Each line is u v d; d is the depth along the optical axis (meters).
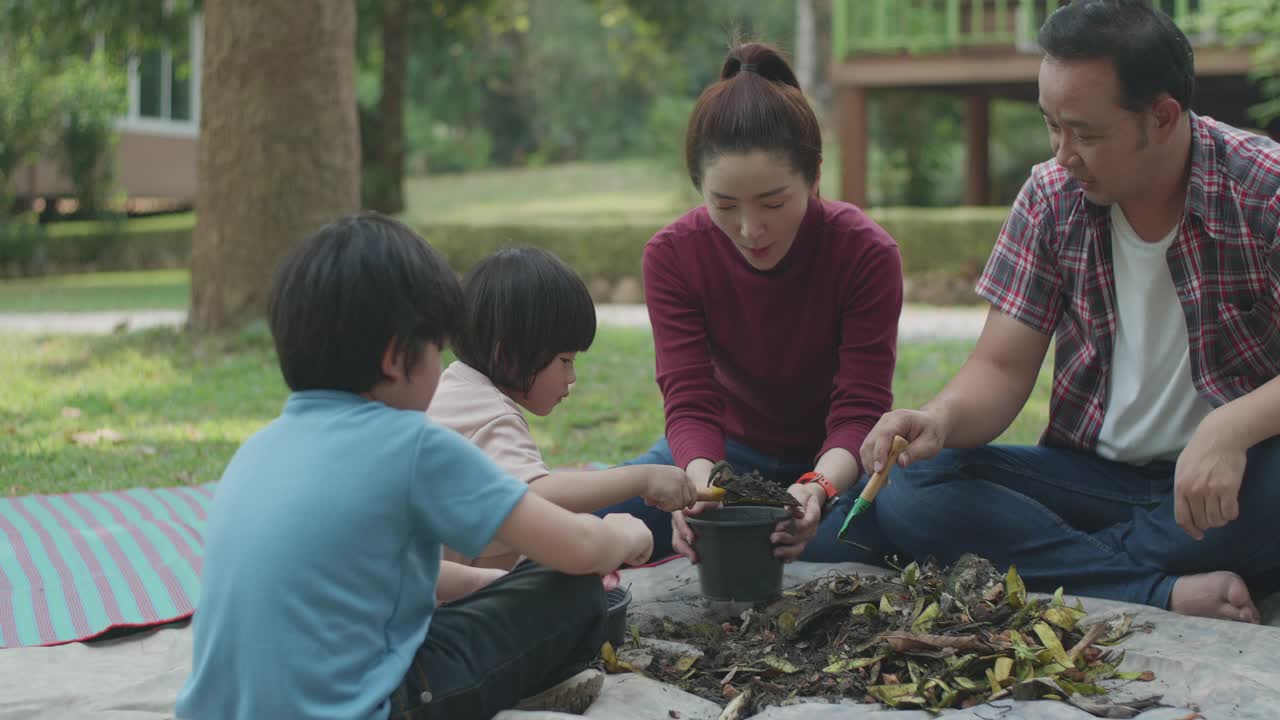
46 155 16.95
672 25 21.06
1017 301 3.18
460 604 2.34
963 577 2.77
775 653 2.67
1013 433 5.48
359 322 2.12
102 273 17.08
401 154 17.70
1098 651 2.57
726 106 2.86
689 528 3.09
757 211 2.89
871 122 17.73
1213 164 2.88
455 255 13.10
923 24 15.35
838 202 3.37
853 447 3.21
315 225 8.52
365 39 17.58
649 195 23.53
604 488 2.61
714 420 3.38
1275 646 2.59
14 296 13.42
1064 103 2.71
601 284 13.02
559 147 36.47
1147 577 2.93
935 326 9.65
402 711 2.13
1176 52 2.69
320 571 2.04
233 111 8.43
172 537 3.80
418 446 2.11
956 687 2.41
